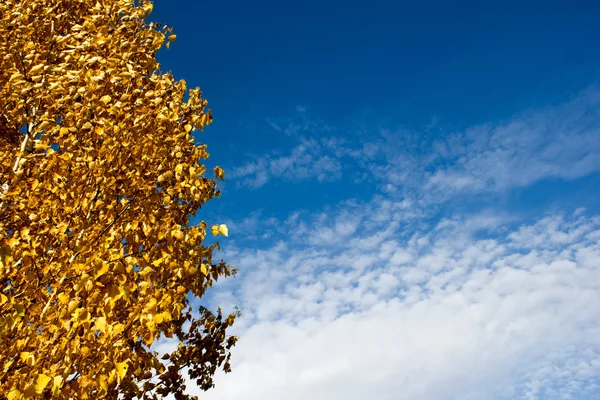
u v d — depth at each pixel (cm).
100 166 335
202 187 394
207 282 434
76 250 301
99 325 266
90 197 341
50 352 265
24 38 458
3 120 429
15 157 422
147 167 377
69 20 519
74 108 400
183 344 545
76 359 267
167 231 347
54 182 353
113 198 353
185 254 352
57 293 296
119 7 517
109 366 266
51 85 392
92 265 289
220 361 589
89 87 390
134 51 482
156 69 493
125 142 357
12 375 265
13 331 277
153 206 359
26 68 435
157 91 432
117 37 478
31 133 429
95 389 288
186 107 443
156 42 525
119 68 429
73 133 381
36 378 237
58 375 247
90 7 533
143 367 354
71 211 329
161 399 480
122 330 281
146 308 298
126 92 421
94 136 378
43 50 468
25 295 304
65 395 253
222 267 457
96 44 451
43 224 332
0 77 430
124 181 354
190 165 399
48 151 355
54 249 315
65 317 265
